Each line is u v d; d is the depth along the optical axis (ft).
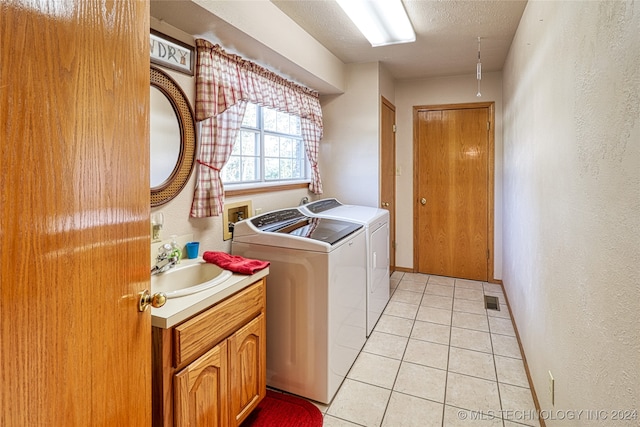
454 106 13.26
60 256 2.38
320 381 6.59
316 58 9.24
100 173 2.76
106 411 2.87
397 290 12.45
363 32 8.41
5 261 1.98
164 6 5.42
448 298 11.69
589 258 3.80
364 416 6.21
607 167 3.34
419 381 7.18
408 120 13.96
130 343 3.19
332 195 11.95
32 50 2.13
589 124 3.82
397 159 14.25
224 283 5.21
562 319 4.80
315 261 6.52
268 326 7.00
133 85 3.16
